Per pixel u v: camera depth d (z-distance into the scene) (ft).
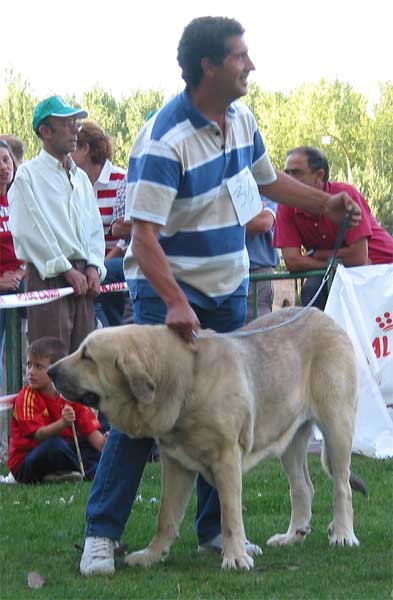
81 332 28.04
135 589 16.20
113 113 190.90
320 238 29.73
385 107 198.39
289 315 19.25
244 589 16.10
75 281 27.43
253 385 17.71
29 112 177.58
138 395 16.21
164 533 18.08
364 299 28.86
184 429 16.99
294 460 19.70
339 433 18.99
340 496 19.15
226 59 16.78
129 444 17.52
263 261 31.19
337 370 19.03
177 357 16.69
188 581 16.67
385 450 28.66
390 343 28.99
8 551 18.86
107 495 17.56
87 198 28.73
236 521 17.25
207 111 17.29
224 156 17.48
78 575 17.28
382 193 180.04
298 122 192.03
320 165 29.37
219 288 18.08
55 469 25.95
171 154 16.75
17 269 29.84
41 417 26.07
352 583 16.47
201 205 17.40
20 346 29.30
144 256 16.79
